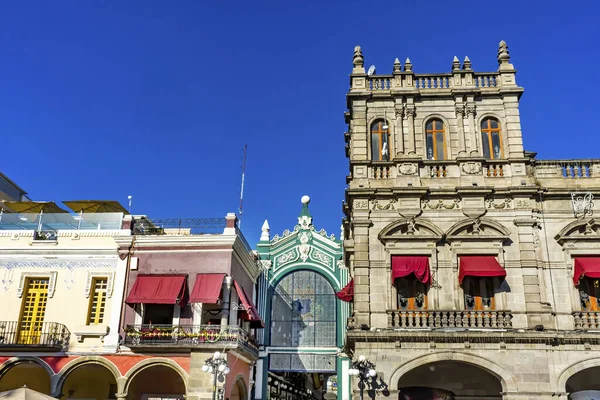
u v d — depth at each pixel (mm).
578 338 23438
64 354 28734
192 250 30062
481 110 27625
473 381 26031
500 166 26578
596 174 26375
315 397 56469
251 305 30766
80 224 32250
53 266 30609
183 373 27875
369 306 24656
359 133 27547
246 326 33188
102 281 30453
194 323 28750
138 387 31156
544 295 24578
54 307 29828
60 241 30969
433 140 27531
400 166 26656
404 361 23531
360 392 22594
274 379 38531
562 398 22875
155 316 29500
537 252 25109
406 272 24547
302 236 38500
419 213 25750
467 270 24359
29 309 30203
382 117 27938
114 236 30469
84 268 30438
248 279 35375
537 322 23953
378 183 26609
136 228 31906
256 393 35281
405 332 23688
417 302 25125
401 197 26062
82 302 29812
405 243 25469
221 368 25578
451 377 26156
